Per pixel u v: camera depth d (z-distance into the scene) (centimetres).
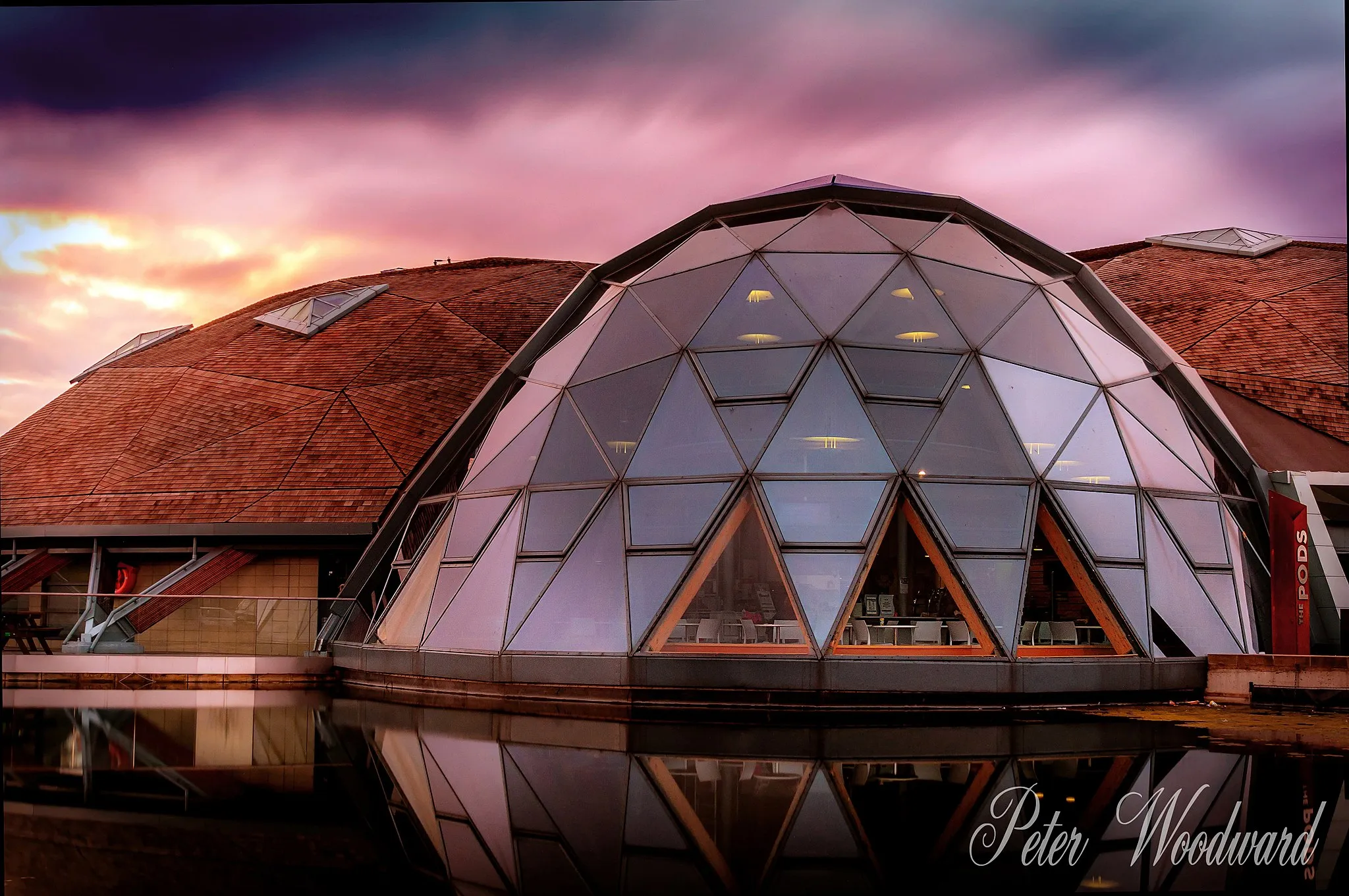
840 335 1853
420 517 2202
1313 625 2208
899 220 2117
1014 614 1652
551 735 1285
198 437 2739
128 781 988
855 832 788
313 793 936
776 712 1525
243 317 3450
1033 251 2216
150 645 2295
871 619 1920
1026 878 678
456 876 679
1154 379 2080
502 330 3055
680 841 764
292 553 2588
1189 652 1739
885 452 1739
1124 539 1777
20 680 2167
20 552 2692
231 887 656
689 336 1908
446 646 1827
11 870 691
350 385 2808
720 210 2183
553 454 1891
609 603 1683
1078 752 1139
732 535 1727
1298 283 3003
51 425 2984
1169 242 3472
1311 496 2234
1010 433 1798
